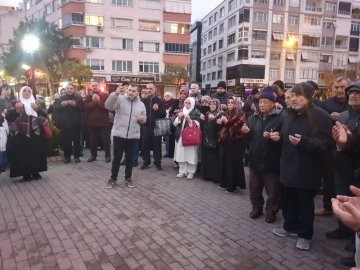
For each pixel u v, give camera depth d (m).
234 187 5.48
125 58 36.00
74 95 7.54
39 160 6.08
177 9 37.28
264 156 4.11
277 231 3.85
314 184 3.41
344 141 2.69
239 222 4.22
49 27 33.41
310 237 3.50
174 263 3.15
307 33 42.88
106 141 7.78
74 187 5.68
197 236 3.77
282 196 4.34
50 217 4.29
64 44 33.59
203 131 6.29
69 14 34.34
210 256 3.30
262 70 42.12
